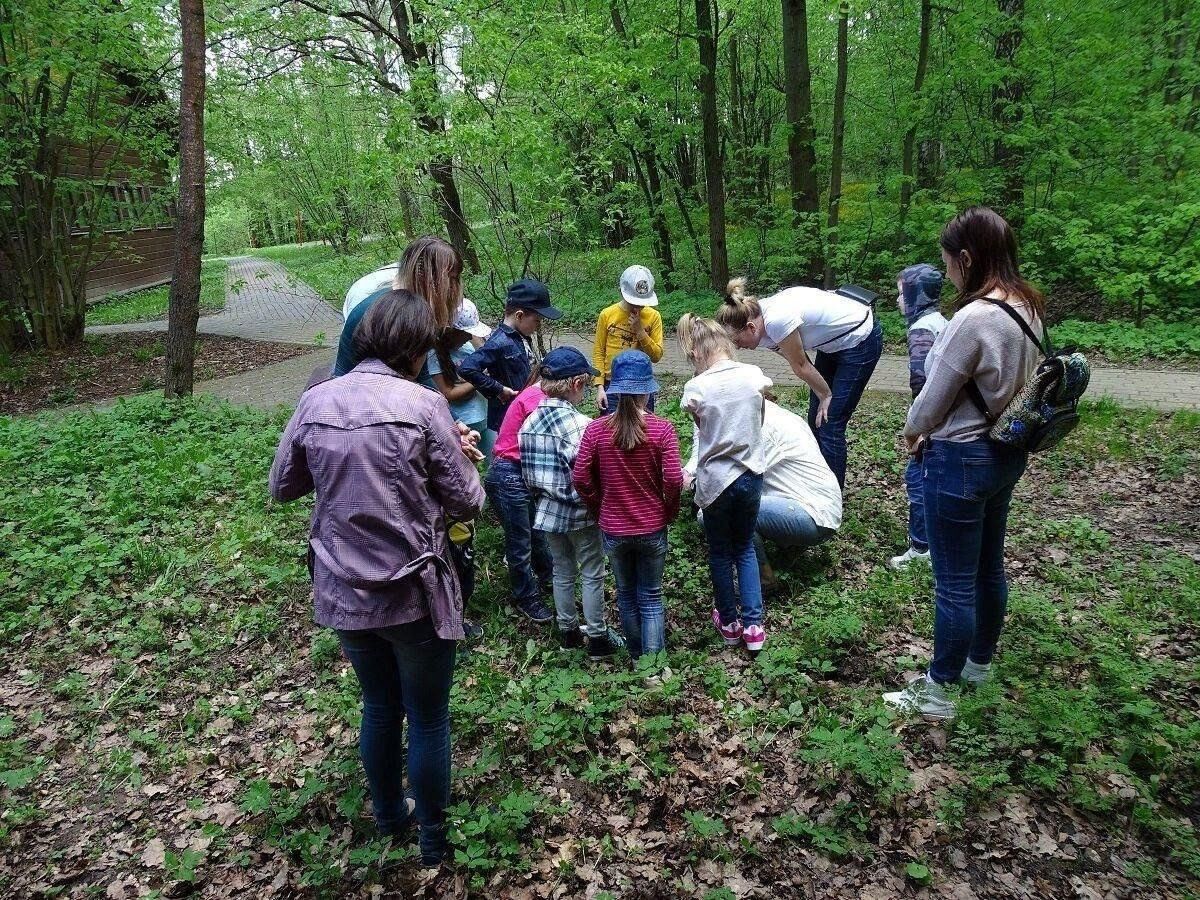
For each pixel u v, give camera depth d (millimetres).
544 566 4590
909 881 2535
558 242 7812
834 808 2814
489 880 2652
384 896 2615
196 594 4582
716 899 2473
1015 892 2471
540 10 8703
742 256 15383
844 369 4902
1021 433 2748
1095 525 5047
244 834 2936
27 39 11961
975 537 2994
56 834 2986
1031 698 3152
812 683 3504
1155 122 10406
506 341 4590
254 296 22656
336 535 2344
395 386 2402
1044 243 11422
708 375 3777
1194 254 9750
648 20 12438
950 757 2998
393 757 2684
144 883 2752
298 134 18750
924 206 12031
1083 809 2732
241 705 3664
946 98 12383
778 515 4332
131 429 7461
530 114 7145
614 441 3477
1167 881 2469
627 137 12812
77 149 18031
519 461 4117
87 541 4980
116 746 3439
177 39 12508
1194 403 7395
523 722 3344
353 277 9289
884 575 4422
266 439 7027
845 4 10977
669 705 3438
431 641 2438
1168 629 3775
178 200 8539
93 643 4133
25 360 13375
